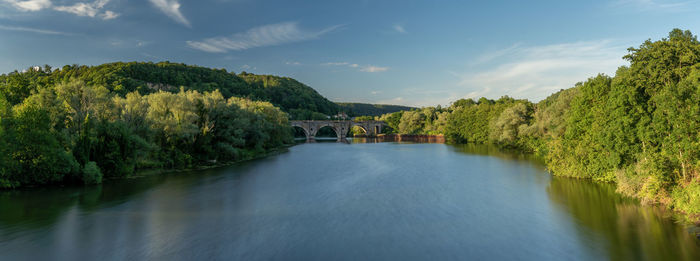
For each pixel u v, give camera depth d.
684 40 35.25
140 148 54.50
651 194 32.84
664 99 32.09
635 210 32.41
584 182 46.06
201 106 70.88
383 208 35.25
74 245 24.73
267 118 104.81
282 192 42.69
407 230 28.67
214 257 23.05
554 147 53.97
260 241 26.00
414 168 64.06
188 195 40.56
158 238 26.33
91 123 49.66
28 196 38.22
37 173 42.00
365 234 27.67
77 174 44.19
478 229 28.86
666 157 32.31
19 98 74.44
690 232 26.31
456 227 29.39
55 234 26.86
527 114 99.12
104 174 49.06
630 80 37.47
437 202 37.66
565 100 62.72
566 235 27.12
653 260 22.39
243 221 30.80
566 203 36.06
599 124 43.38
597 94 44.94
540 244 25.50
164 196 39.91
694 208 27.75
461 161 74.50
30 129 41.44
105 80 170.75
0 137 38.12
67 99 50.00
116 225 29.30
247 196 40.41
